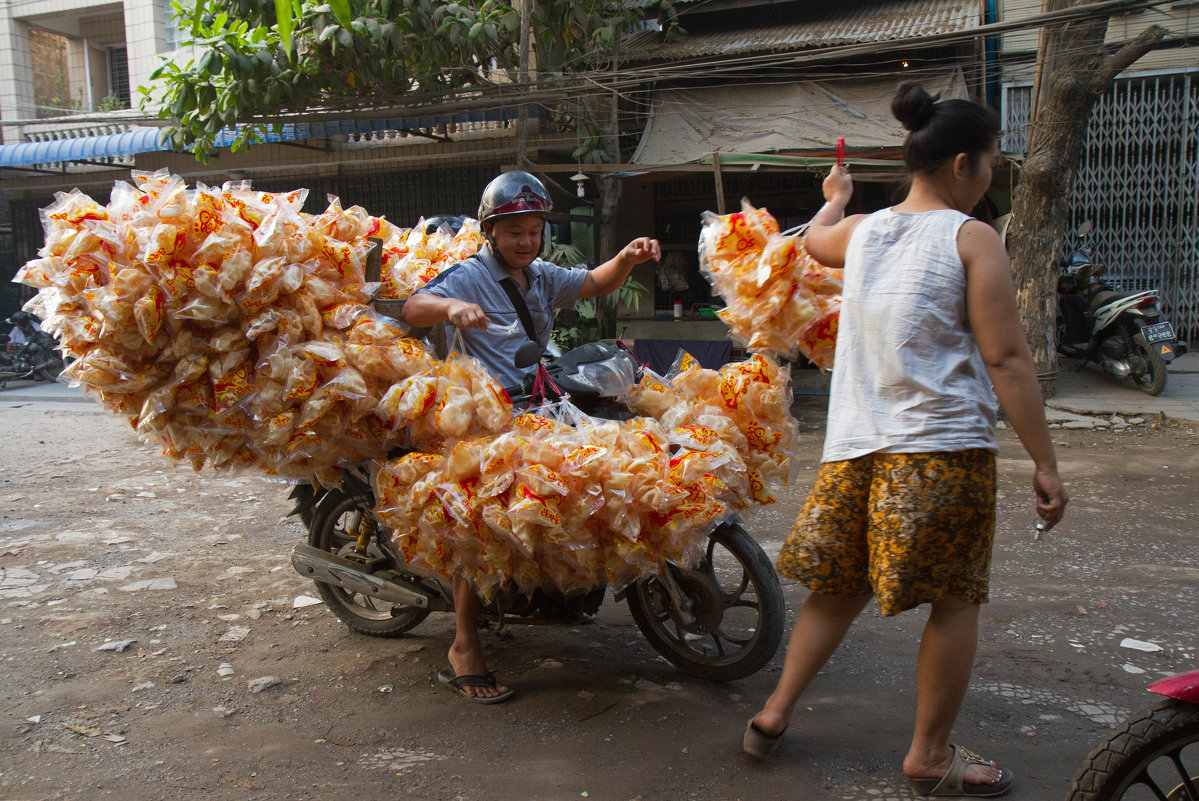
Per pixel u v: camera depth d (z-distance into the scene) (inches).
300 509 135.9
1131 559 162.4
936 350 84.0
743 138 335.9
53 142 433.7
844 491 89.5
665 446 102.4
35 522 198.2
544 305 122.9
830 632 94.1
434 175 426.3
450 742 104.1
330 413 104.0
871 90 343.3
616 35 347.6
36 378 464.1
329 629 139.0
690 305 394.6
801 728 106.3
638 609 121.5
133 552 176.9
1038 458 82.4
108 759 100.4
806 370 354.3
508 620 118.2
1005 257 82.2
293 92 321.4
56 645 132.1
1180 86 375.9
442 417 99.6
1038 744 101.6
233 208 101.7
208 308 98.3
